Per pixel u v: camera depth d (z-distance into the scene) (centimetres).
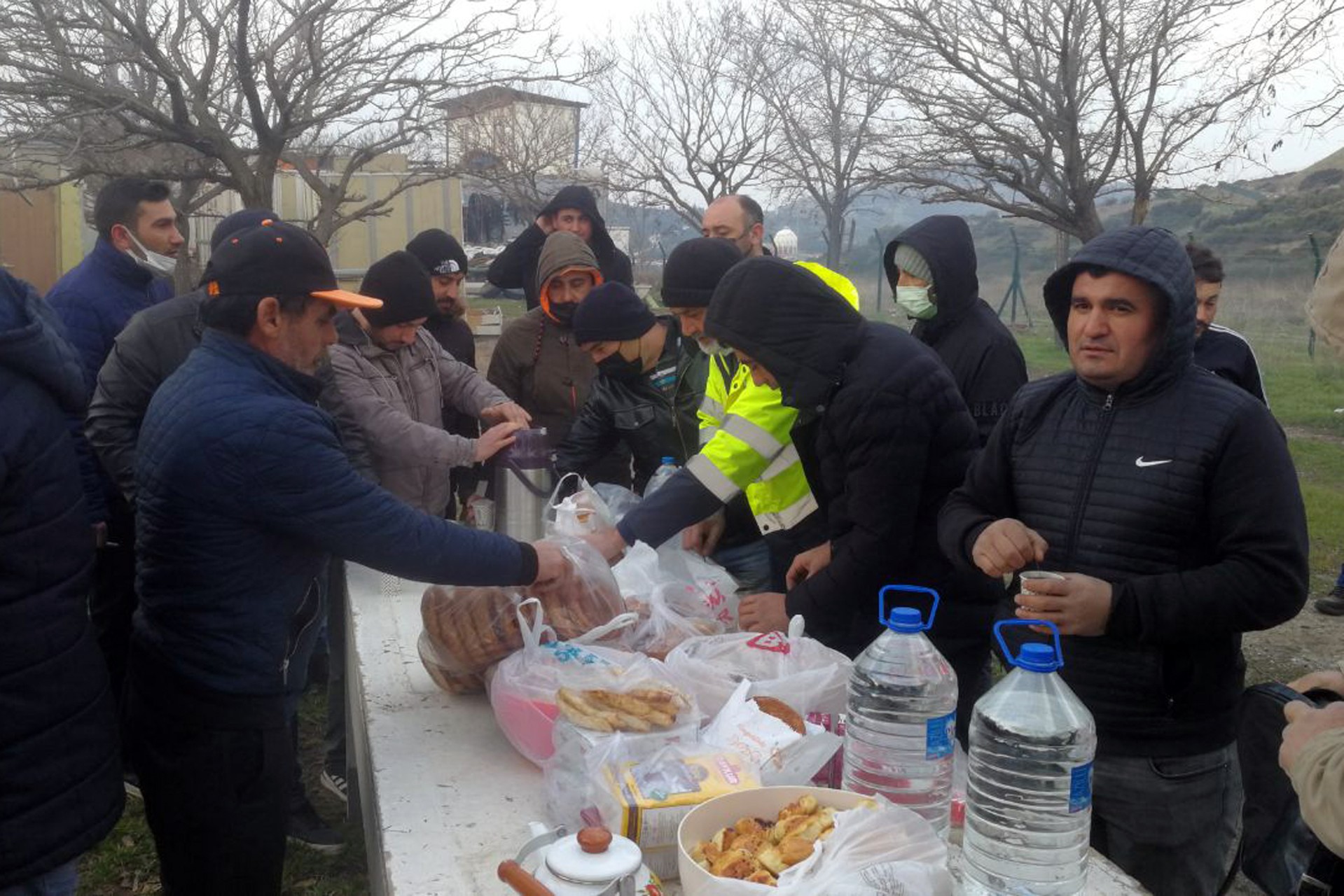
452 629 216
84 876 345
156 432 203
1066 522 214
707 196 1574
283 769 217
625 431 350
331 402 336
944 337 357
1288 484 197
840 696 197
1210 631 194
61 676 194
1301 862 158
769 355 230
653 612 229
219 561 201
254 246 204
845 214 1722
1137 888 156
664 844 159
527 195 1386
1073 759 157
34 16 747
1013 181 1288
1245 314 1656
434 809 181
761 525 283
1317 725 148
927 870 137
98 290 392
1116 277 203
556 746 179
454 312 469
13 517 186
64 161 769
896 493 231
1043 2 1198
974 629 255
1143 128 1140
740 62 1559
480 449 316
